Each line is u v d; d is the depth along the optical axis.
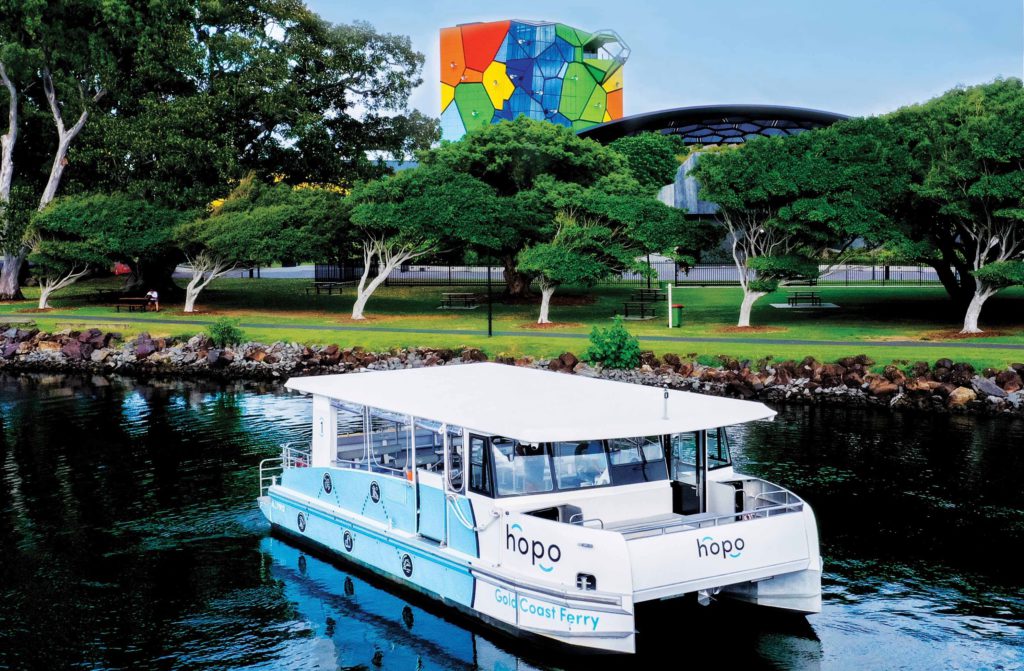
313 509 20.59
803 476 25.78
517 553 15.40
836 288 66.69
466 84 124.69
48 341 51.31
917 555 19.92
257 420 34.34
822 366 38.59
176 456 29.08
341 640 16.47
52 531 22.30
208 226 57.31
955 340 43.09
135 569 19.89
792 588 16.08
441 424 17.66
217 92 65.62
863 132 46.53
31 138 72.06
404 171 55.59
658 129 84.06
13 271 66.88
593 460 16.45
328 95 73.06
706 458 16.97
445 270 87.81
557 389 18.66
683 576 14.73
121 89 66.38
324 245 57.00
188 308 59.91
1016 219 43.50
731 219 50.25
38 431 32.88
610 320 53.62
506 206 53.28
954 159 44.16
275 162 69.69
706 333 47.56
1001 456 27.55
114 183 66.00
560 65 123.69
